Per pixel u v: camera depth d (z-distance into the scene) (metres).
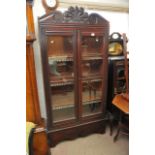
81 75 2.17
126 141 2.33
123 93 2.23
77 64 2.12
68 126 2.26
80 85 2.21
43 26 1.84
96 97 2.44
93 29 2.07
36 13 2.15
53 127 2.19
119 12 2.66
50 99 2.10
